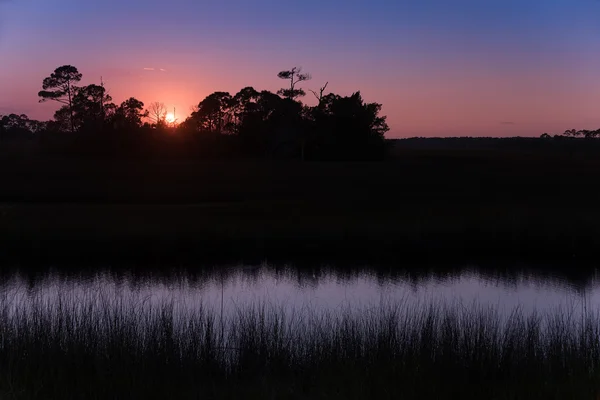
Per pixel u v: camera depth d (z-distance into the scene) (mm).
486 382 6262
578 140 143250
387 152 72812
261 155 70000
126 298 13320
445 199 35188
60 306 8383
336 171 50469
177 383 6434
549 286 15984
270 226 24766
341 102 70938
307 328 9031
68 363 6582
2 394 5555
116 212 28828
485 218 25469
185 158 66562
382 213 28516
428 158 72500
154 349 6914
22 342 7047
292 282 16328
